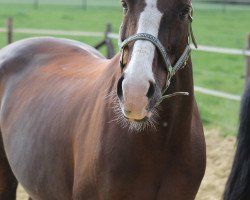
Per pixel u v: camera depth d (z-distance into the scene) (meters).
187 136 3.24
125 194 3.14
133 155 3.09
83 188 3.27
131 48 2.79
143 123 2.88
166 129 3.12
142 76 2.64
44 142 3.66
